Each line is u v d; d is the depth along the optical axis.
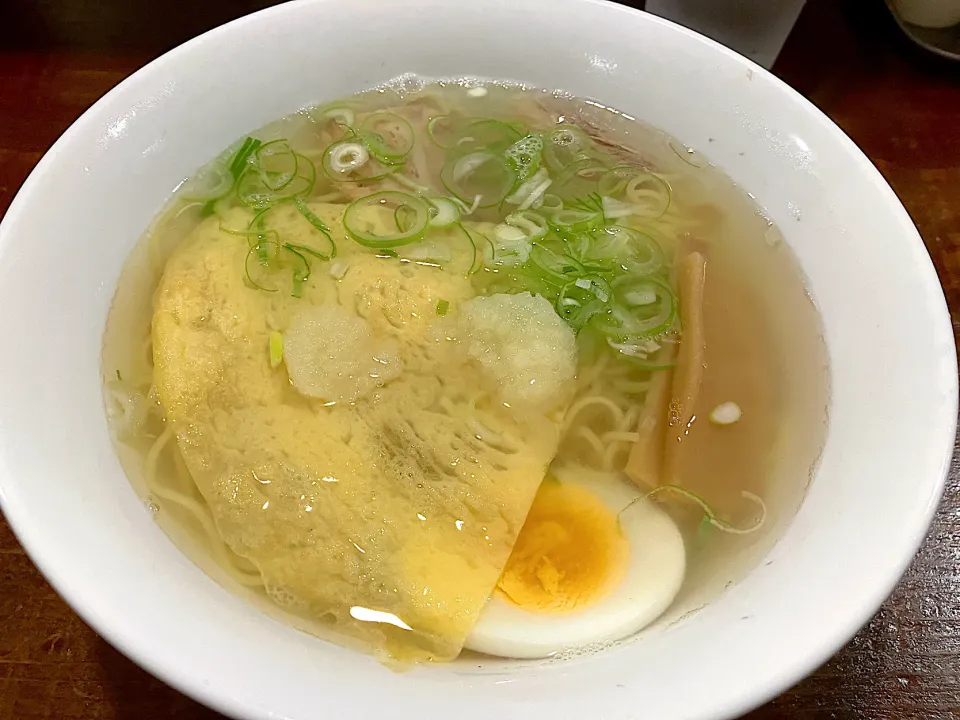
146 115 0.21
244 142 0.23
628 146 0.25
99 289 0.19
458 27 0.24
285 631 0.15
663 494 0.19
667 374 0.20
